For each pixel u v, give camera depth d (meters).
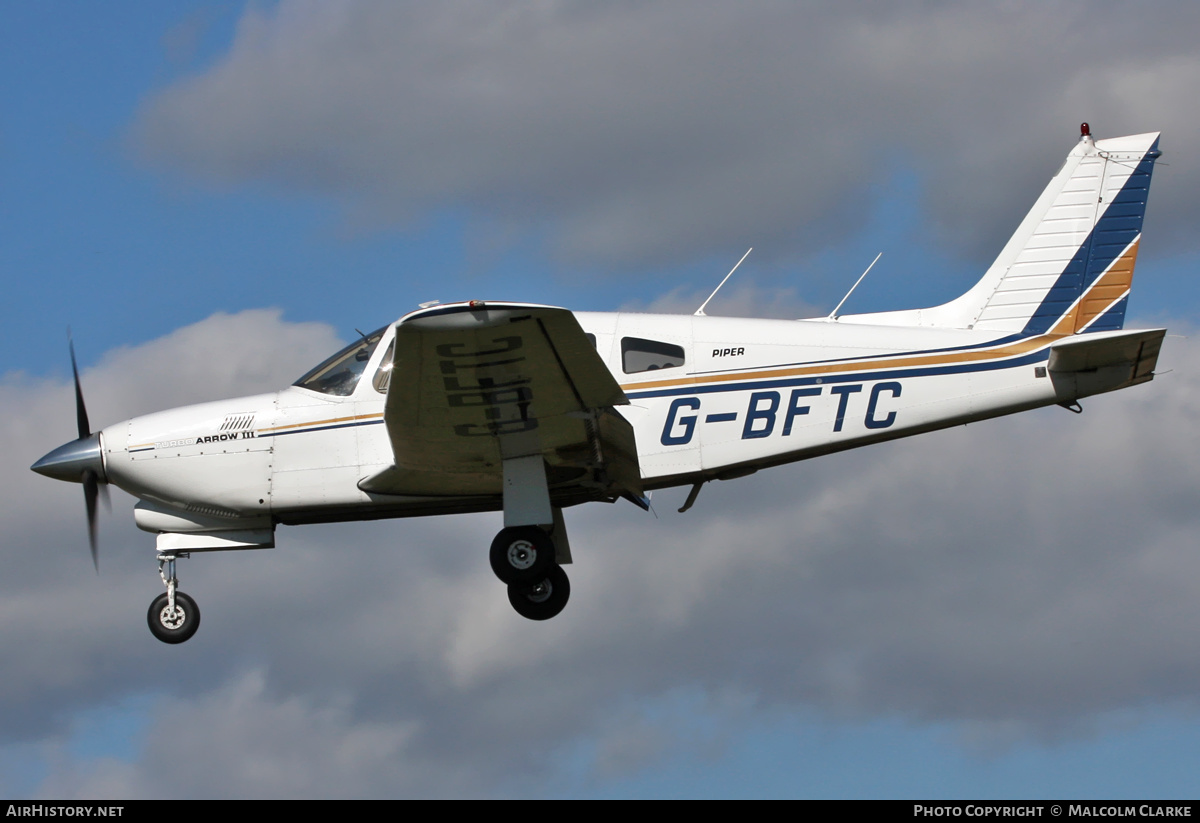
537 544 28.52
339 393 30.88
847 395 31.12
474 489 30.55
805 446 30.94
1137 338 30.64
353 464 30.56
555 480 30.28
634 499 31.62
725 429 30.67
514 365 24.39
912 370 31.48
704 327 31.06
